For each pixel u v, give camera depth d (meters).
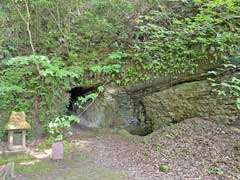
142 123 6.19
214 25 5.36
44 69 5.41
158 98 5.65
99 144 5.09
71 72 5.26
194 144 4.29
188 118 5.27
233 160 3.64
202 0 5.49
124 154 4.53
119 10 6.07
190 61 5.36
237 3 5.02
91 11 6.14
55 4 5.82
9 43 5.75
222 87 4.89
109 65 5.62
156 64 5.54
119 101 6.12
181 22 5.61
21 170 3.88
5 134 5.08
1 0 5.94
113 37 6.04
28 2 5.77
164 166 3.78
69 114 6.40
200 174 3.50
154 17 5.93
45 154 4.59
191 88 5.27
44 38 5.95
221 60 5.10
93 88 6.09
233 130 4.49
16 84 5.29
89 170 3.87
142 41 5.93
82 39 6.00
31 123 5.29
